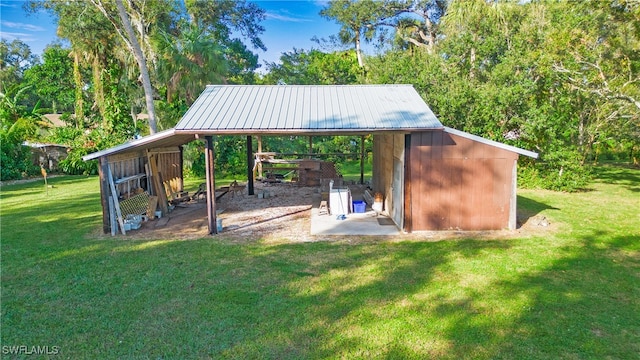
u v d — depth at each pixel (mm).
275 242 8906
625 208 12547
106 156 9625
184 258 7793
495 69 16234
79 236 9484
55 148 24141
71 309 5660
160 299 5949
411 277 6758
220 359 4434
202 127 9078
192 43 21891
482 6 18141
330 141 26734
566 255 7895
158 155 12898
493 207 9852
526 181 16375
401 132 9383
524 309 5566
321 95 12008
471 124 16172
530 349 4602
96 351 4617
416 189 9695
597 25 13664
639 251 8148
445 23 20312
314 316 5398
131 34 17438
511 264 7375
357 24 34250
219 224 9922
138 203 10992
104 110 23641
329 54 34406
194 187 17344
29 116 26641
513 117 15828
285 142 25766
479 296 6004
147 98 17984
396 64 21438
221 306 5699
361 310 5562
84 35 22297
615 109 16078
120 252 8203
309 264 7430
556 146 15773
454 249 8312
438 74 17688
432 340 4789
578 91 15633
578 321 5238
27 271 7129
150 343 4766
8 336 4949
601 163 25406
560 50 14453
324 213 11672
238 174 21078
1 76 45531
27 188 17438
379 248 8414
